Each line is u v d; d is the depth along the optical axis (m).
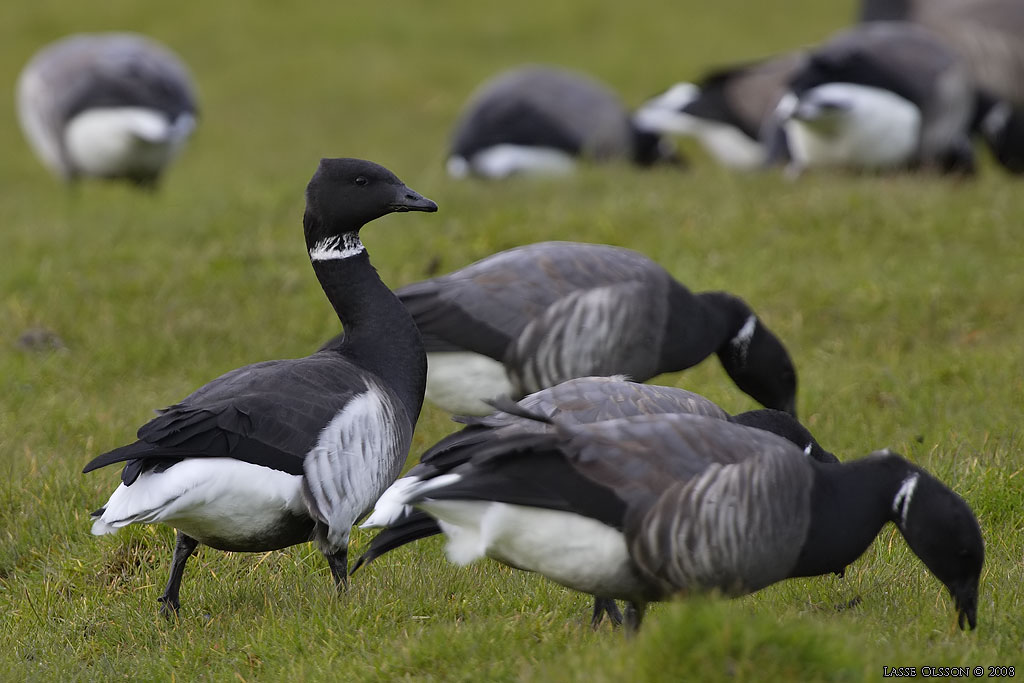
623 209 18.03
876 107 21.03
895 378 13.03
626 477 7.30
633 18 40.66
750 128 26.31
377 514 7.48
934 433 11.66
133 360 14.52
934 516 7.63
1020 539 9.76
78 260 17.22
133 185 23.88
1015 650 7.77
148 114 22.66
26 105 24.38
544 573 7.74
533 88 24.64
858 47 21.59
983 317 14.55
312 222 9.92
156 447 8.29
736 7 42.38
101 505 10.95
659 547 7.29
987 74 23.03
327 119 32.34
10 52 36.69
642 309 11.77
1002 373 12.79
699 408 9.01
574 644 7.87
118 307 15.70
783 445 7.62
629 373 11.95
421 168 26.05
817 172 21.41
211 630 9.00
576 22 40.38
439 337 11.73
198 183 24.91
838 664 6.80
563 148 24.20
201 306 15.76
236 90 34.66
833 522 7.64
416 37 39.00
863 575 9.28
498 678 7.57
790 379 12.55
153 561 10.22
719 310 12.41
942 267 15.72
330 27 39.50
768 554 7.45
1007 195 18.00
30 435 12.41
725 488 7.25
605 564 7.43
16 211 21.61
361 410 9.00
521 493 7.34
